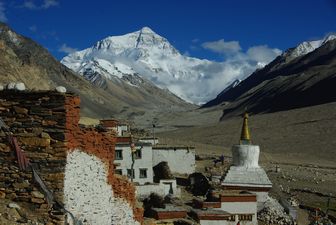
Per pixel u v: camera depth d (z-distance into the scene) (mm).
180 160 88500
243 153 77688
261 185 74875
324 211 82375
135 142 78312
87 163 18672
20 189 16594
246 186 75000
